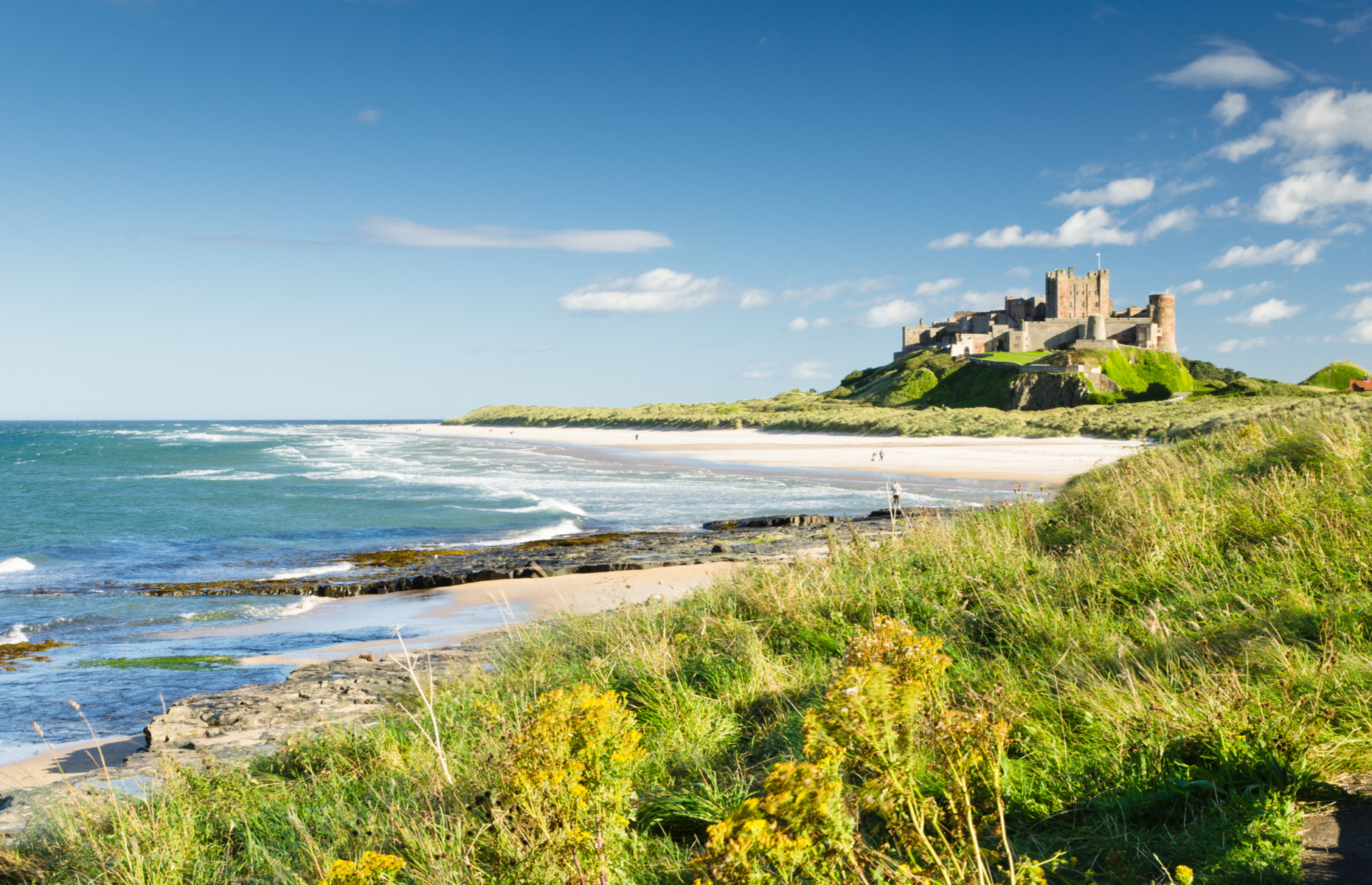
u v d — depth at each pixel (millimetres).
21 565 23266
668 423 126812
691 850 4035
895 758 2514
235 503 37688
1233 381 121750
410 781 5691
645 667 7117
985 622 6805
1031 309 151375
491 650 11422
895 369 147250
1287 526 6836
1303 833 3100
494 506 35625
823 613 8156
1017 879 2850
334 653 13625
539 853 3635
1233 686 4082
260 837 5445
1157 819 3443
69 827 5820
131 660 13617
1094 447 59188
